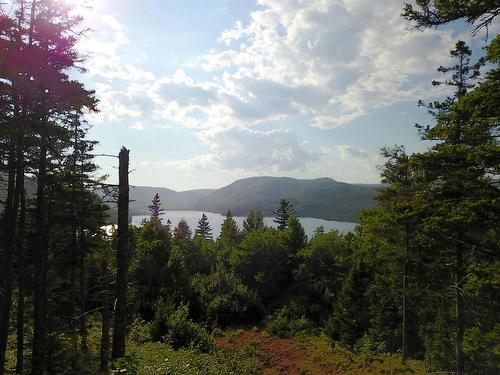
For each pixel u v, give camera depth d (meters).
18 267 18.83
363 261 36.94
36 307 17.31
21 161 15.13
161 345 27.58
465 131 12.84
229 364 25.94
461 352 17.72
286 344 35.12
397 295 30.03
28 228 20.25
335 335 36.88
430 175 13.66
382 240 26.20
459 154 12.16
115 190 13.04
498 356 18.05
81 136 21.20
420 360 26.98
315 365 28.25
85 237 23.89
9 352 23.02
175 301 40.44
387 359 27.42
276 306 49.75
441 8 8.84
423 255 24.05
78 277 27.39
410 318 31.06
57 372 17.27
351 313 36.03
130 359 8.37
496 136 11.78
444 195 13.76
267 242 55.94
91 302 29.94
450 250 20.73
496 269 12.98
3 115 13.84
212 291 44.97
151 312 38.38
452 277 22.70
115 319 13.23
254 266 54.50
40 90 15.24
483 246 14.54
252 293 46.25
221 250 64.94
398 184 22.95
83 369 16.38
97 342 26.02
